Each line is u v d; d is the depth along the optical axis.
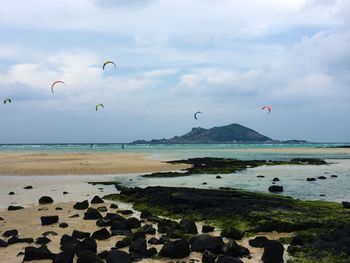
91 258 13.52
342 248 15.02
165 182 39.25
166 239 16.92
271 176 44.84
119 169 52.47
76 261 14.07
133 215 23.73
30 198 29.61
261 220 19.81
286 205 22.92
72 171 49.72
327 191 32.59
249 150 151.38
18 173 47.34
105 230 17.73
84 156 84.31
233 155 104.56
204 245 15.61
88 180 41.38
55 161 66.12
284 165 61.19
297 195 30.38
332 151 136.62
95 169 52.06
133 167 55.50
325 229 18.20
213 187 35.00
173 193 26.56
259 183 38.03
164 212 24.23
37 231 19.23
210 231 19.20
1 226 20.36
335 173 48.78
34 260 14.36
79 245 15.07
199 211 23.27
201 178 42.66
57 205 26.70
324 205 23.44
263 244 16.38
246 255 15.14
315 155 104.44
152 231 18.66
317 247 15.55
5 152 113.00
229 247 15.12
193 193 26.53
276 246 14.12
